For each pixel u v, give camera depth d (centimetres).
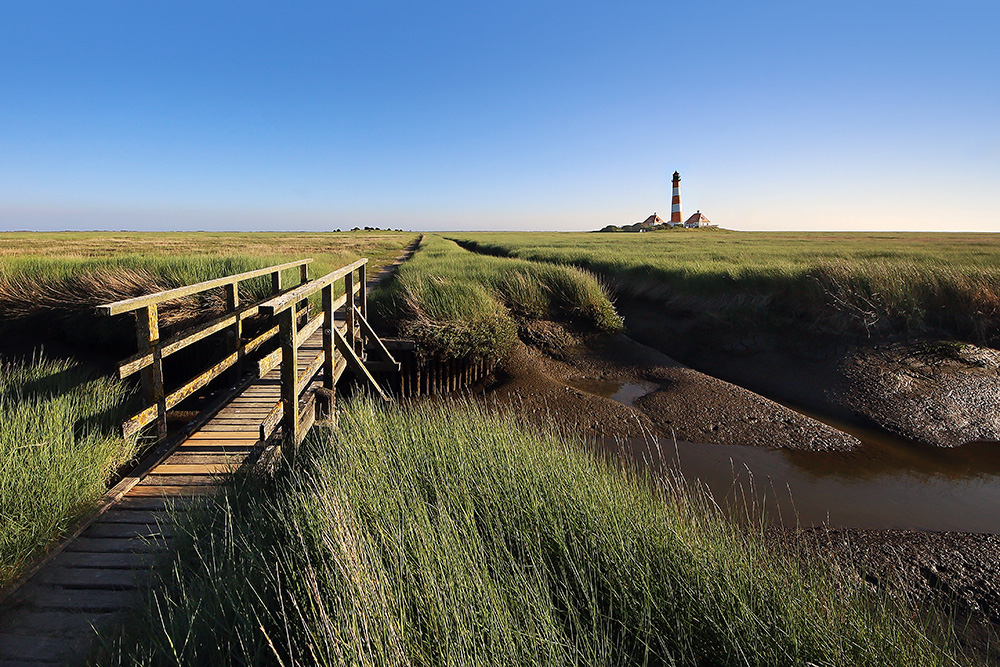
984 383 945
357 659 229
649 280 1705
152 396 534
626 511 394
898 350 1078
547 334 1314
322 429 575
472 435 526
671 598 310
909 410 889
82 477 433
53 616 306
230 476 448
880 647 288
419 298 1238
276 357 630
